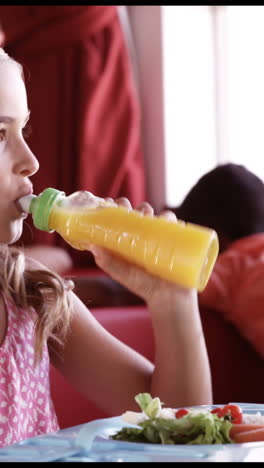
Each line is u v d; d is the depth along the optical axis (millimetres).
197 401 1188
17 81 1108
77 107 4074
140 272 1168
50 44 4047
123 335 2219
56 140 4090
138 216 1116
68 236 1121
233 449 787
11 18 3996
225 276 2270
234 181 2385
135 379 1304
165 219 1111
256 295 2232
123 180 4164
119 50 4172
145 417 885
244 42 4113
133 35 4414
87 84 4055
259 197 2393
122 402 1303
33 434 1224
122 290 2518
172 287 1174
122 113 4160
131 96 4176
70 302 1316
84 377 1327
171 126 4332
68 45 4066
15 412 1184
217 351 2293
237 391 2311
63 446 809
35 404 1232
